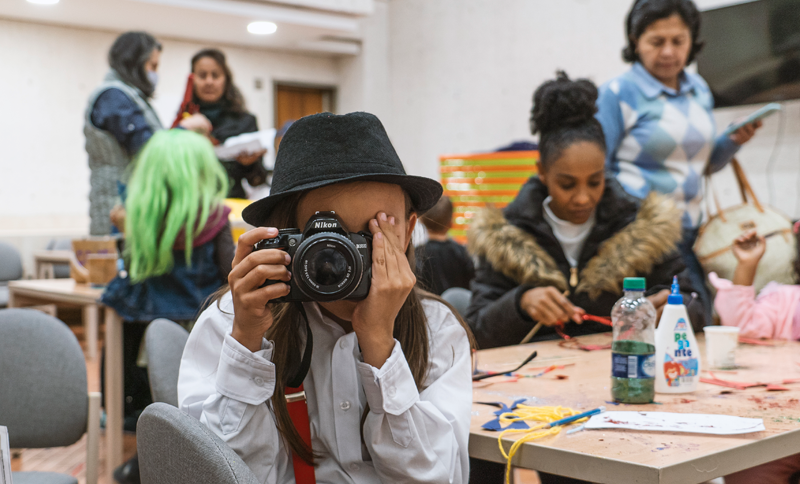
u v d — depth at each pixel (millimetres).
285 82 6992
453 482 969
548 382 1344
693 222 2748
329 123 962
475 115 6191
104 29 6117
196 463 733
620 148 2717
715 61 4145
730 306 1910
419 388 1034
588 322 1952
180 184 2266
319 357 1022
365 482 976
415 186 991
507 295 1821
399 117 6883
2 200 5789
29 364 1545
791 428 1020
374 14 6879
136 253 2281
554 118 1881
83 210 6172
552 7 5527
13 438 1526
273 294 889
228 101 3893
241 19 5805
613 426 1015
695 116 2715
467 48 6219
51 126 5973
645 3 2625
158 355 1420
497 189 4051
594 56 5273
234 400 935
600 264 1898
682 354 1256
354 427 988
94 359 4348
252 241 926
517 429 1029
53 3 5324
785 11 3861
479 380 1372
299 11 5918
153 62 3363
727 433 979
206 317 1054
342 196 936
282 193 917
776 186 4090
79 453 2855
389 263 923
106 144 3219
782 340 1854
